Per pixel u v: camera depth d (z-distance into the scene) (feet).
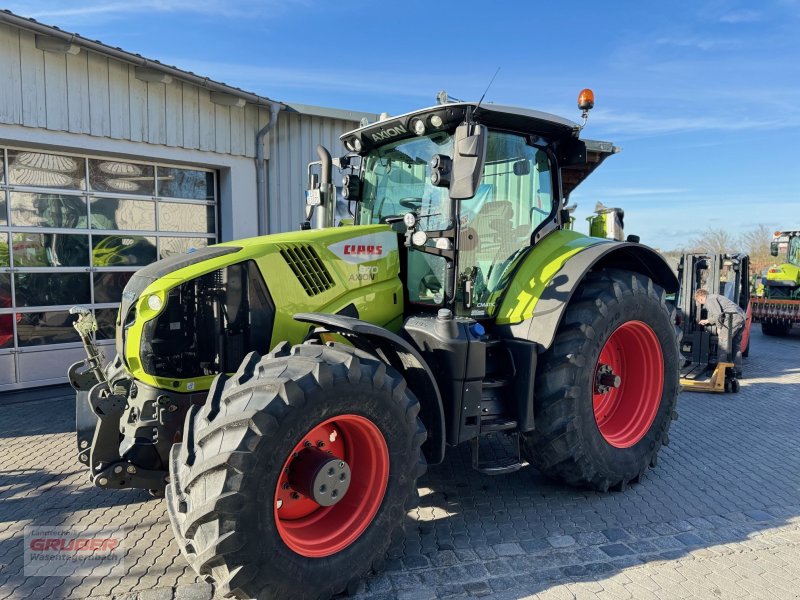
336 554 8.36
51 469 13.84
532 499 12.07
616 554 9.80
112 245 23.63
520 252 12.42
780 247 45.21
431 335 10.32
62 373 22.62
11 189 21.25
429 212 11.60
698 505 11.84
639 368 13.47
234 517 7.37
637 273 13.60
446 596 8.59
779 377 25.39
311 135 27.73
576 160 13.10
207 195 25.96
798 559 9.66
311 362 8.18
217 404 8.16
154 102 23.02
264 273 10.07
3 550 10.03
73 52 20.31
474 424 10.47
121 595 8.60
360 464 9.02
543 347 11.00
